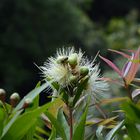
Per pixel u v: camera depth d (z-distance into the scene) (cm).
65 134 37
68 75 38
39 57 483
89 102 37
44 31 490
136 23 275
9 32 480
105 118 42
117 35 257
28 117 34
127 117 37
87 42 457
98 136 38
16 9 487
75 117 39
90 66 39
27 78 467
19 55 477
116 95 109
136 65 41
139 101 41
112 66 41
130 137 38
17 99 37
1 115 35
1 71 462
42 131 43
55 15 492
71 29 486
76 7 520
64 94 38
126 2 616
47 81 38
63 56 38
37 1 492
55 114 40
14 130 35
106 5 620
